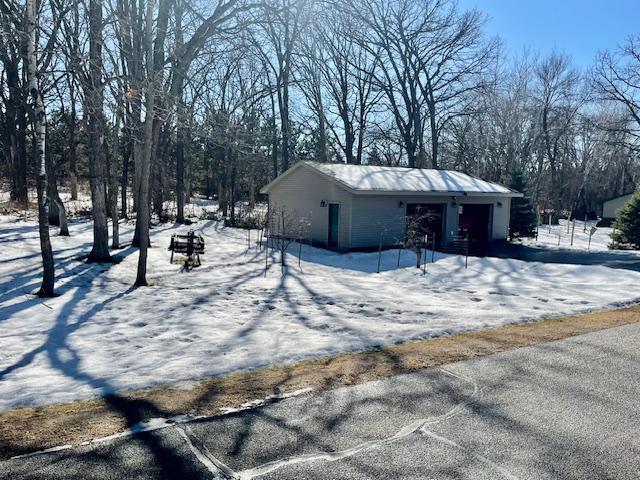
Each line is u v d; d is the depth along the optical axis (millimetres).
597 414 4492
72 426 4117
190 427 4129
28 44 8891
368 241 18969
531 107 42500
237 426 4164
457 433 4094
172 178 35781
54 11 13742
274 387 5090
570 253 19188
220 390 5000
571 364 5883
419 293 11195
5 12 12164
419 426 4211
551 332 7430
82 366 5918
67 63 12078
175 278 11852
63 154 32094
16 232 16031
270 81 29969
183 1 13914
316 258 16438
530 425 4254
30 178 33344
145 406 4555
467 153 41562
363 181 18969
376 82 33719
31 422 4195
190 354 6391
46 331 7434
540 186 42969
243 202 44312
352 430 4125
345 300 10070
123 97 10523
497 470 3527
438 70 33188
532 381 5309
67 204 27156
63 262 12344
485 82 33875
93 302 9211
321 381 5277
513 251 19812
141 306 9094
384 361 5992
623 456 3750
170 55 13500
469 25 32000
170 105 12391
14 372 5691
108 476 3369
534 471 3523
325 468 3525
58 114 28375
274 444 3865
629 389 5098
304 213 20797
